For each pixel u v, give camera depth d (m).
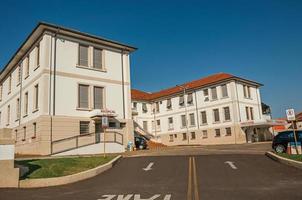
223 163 15.41
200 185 10.38
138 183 11.28
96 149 25.39
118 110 28.62
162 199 8.52
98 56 28.55
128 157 19.80
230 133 42.66
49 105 23.91
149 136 49.19
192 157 18.36
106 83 28.28
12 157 11.18
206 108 46.16
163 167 14.88
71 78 25.77
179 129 49.78
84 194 9.60
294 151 17.73
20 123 28.08
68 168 13.52
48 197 9.19
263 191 9.05
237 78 43.28
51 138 23.36
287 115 17.48
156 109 54.41
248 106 44.84
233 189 9.51
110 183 11.55
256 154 19.22
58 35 25.70
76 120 25.19
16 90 30.47
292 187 9.47
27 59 28.53
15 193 9.88
